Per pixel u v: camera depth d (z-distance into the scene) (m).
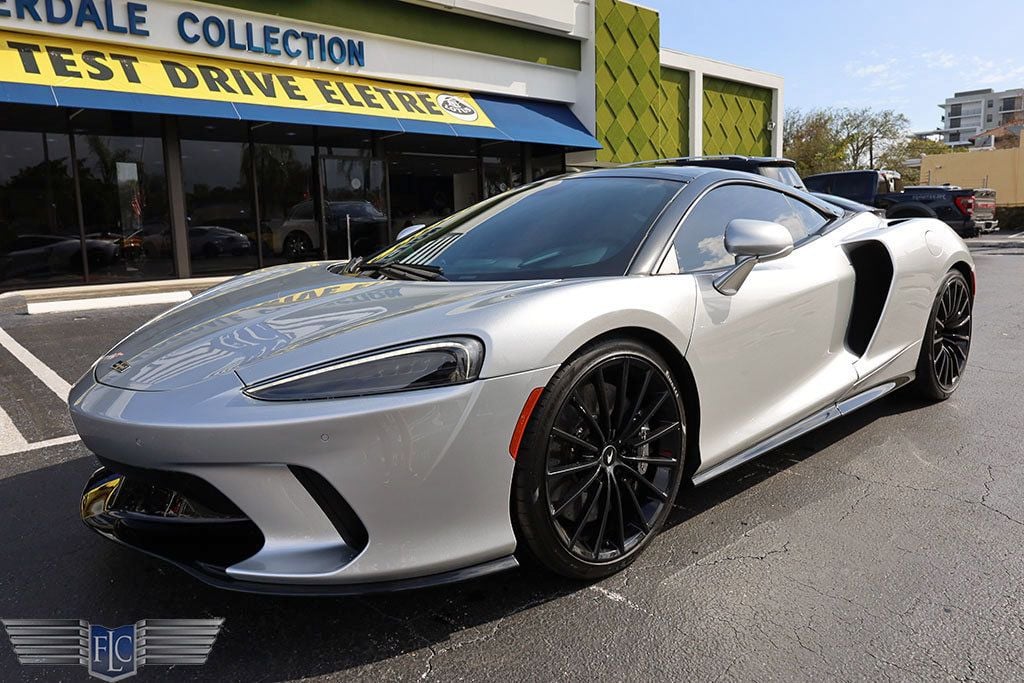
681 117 17.59
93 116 9.60
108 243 9.91
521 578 2.01
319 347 1.73
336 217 11.94
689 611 1.85
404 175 12.77
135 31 9.14
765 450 2.46
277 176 11.27
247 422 1.56
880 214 3.52
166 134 10.15
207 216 10.66
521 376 1.73
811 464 2.84
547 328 1.79
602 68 14.76
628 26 15.21
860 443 3.07
